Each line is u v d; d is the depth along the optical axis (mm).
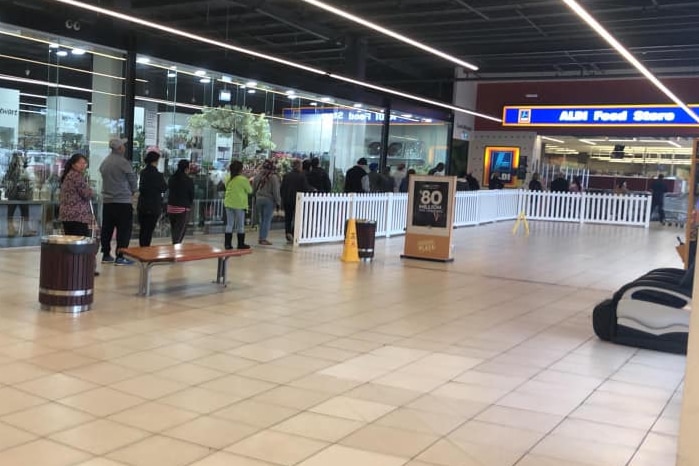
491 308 7777
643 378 5246
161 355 5293
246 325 6398
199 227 14789
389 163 20531
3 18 9836
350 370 5141
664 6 14227
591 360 5711
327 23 17500
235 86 15547
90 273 6629
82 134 12602
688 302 6020
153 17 17406
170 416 4047
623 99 24281
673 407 4598
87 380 4621
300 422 4047
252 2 14734
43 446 3545
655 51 19703
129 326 6125
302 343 5863
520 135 26203
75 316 6387
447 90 25672
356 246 11055
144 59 12430
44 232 11242
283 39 20125
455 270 10617
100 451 3514
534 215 22547
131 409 4133
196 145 14992
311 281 8984
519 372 5285
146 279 7441
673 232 19234
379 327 6586
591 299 8609
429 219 11500
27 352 5184
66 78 12414
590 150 26094
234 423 3984
